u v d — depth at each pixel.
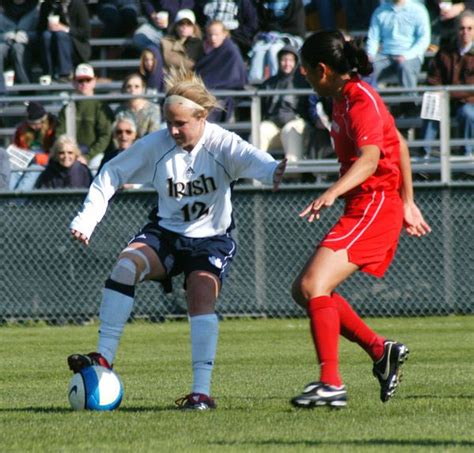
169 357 34.16
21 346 37.94
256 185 45.16
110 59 67.31
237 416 19.80
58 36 61.72
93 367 21.11
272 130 47.12
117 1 67.38
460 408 20.80
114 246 44.44
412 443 16.53
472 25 50.50
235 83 52.97
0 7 65.81
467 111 46.69
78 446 16.61
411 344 36.56
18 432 18.17
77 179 45.53
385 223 20.20
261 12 59.56
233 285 44.91
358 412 20.14
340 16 62.97
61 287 45.03
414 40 55.12
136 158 21.39
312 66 20.30
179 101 20.67
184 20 53.84
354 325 21.31
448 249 44.25
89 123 47.03
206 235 21.34
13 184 46.84
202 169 21.05
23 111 50.53
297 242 44.25
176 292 45.62
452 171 46.53
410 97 46.59
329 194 19.12
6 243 45.03
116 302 21.08
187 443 16.75
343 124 20.28
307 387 20.00
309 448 16.05
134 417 19.81
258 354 34.56
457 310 44.56
